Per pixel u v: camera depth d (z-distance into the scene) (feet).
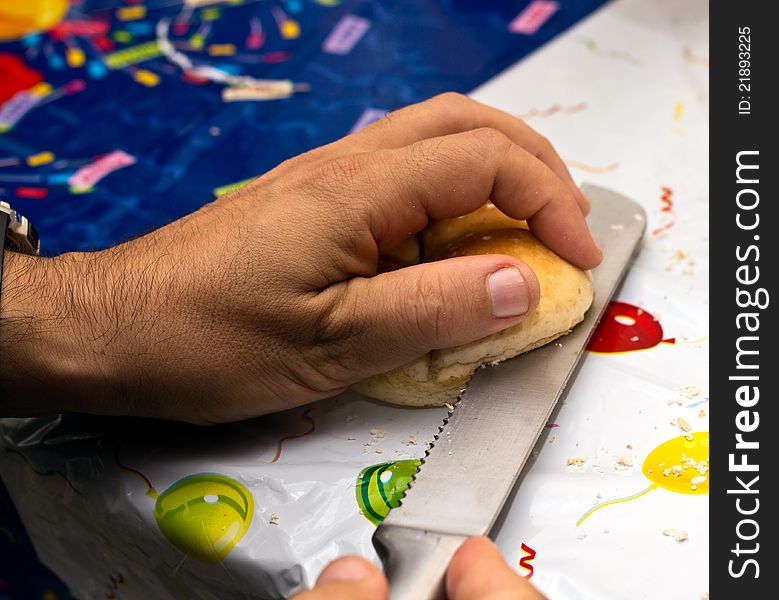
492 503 1.30
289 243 1.40
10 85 2.20
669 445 1.44
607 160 1.92
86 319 1.43
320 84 2.17
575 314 1.51
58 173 2.01
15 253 1.51
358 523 1.38
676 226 1.78
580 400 1.50
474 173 1.45
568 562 1.32
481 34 2.27
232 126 2.08
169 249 1.45
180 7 2.39
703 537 1.34
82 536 1.58
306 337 1.41
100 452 1.50
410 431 1.49
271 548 1.37
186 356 1.41
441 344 1.42
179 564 1.44
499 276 1.38
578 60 2.15
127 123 2.10
